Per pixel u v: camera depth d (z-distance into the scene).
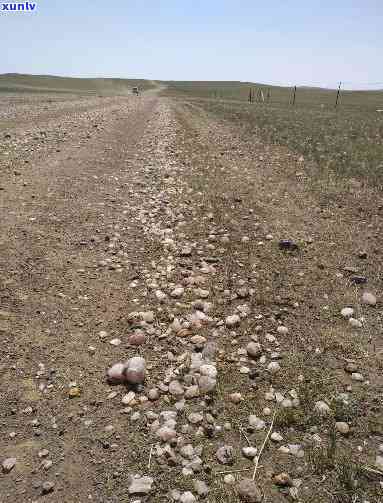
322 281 7.39
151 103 64.62
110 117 34.12
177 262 8.23
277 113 47.56
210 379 4.98
